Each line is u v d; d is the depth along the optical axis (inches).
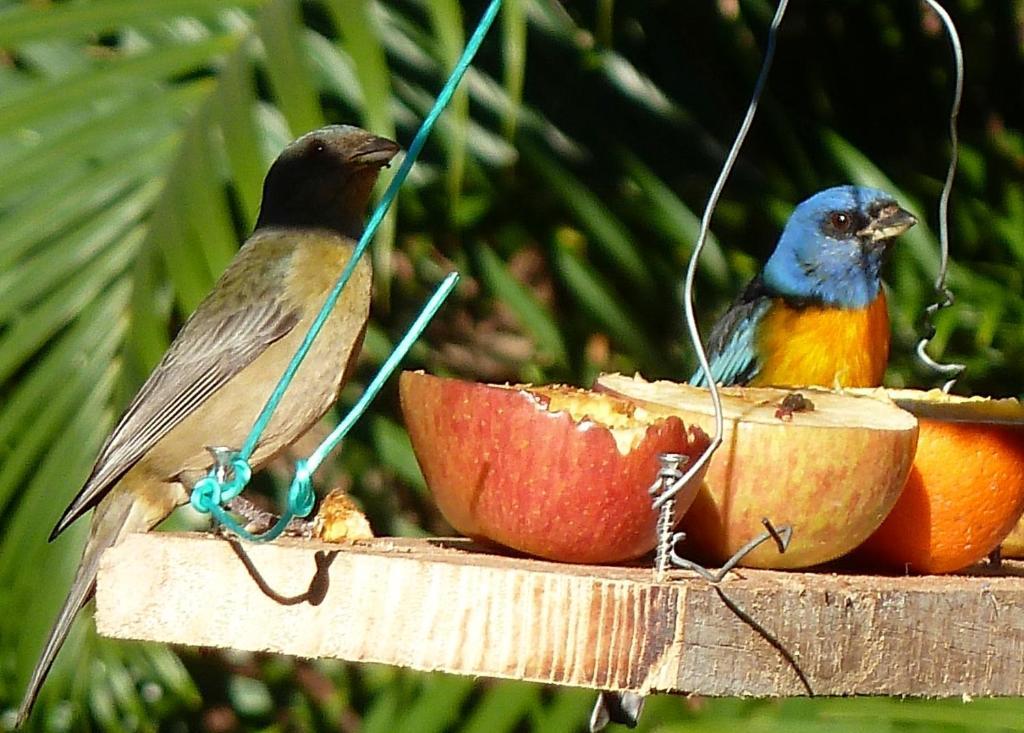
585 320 537.0
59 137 387.9
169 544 253.6
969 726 418.6
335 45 451.2
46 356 374.0
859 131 618.8
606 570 255.9
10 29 405.7
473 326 529.0
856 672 253.3
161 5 408.2
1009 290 561.0
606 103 534.0
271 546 252.2
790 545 275.6
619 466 255.9
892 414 291.7
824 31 616.4
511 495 260.5
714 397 249.8
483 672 242.8
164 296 382.9
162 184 385.1
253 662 537.3
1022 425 299.0
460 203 512.7
